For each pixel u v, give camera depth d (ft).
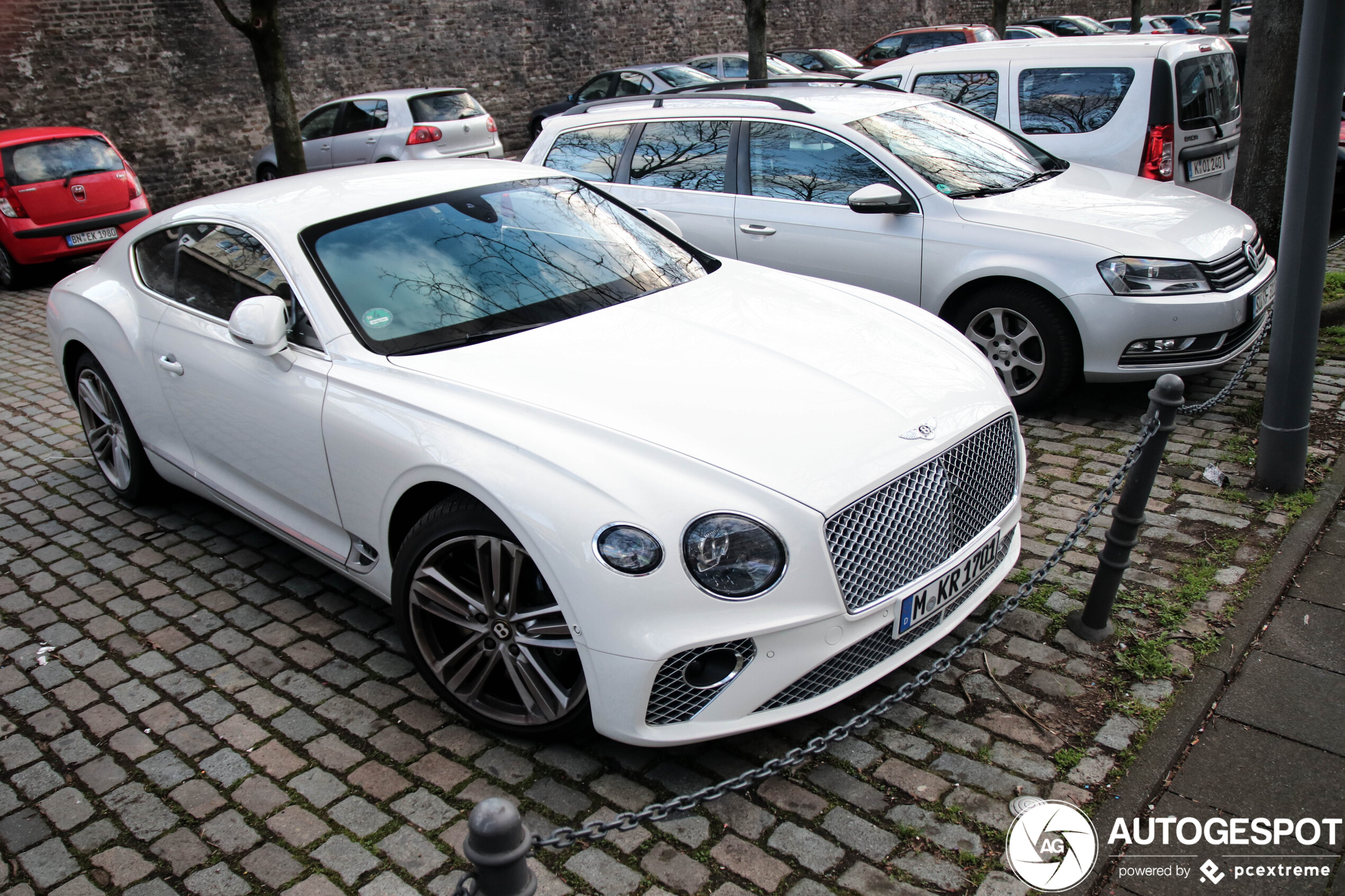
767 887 7.59
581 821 8.36
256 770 9.34
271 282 11.28
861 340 10.50
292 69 50.39
